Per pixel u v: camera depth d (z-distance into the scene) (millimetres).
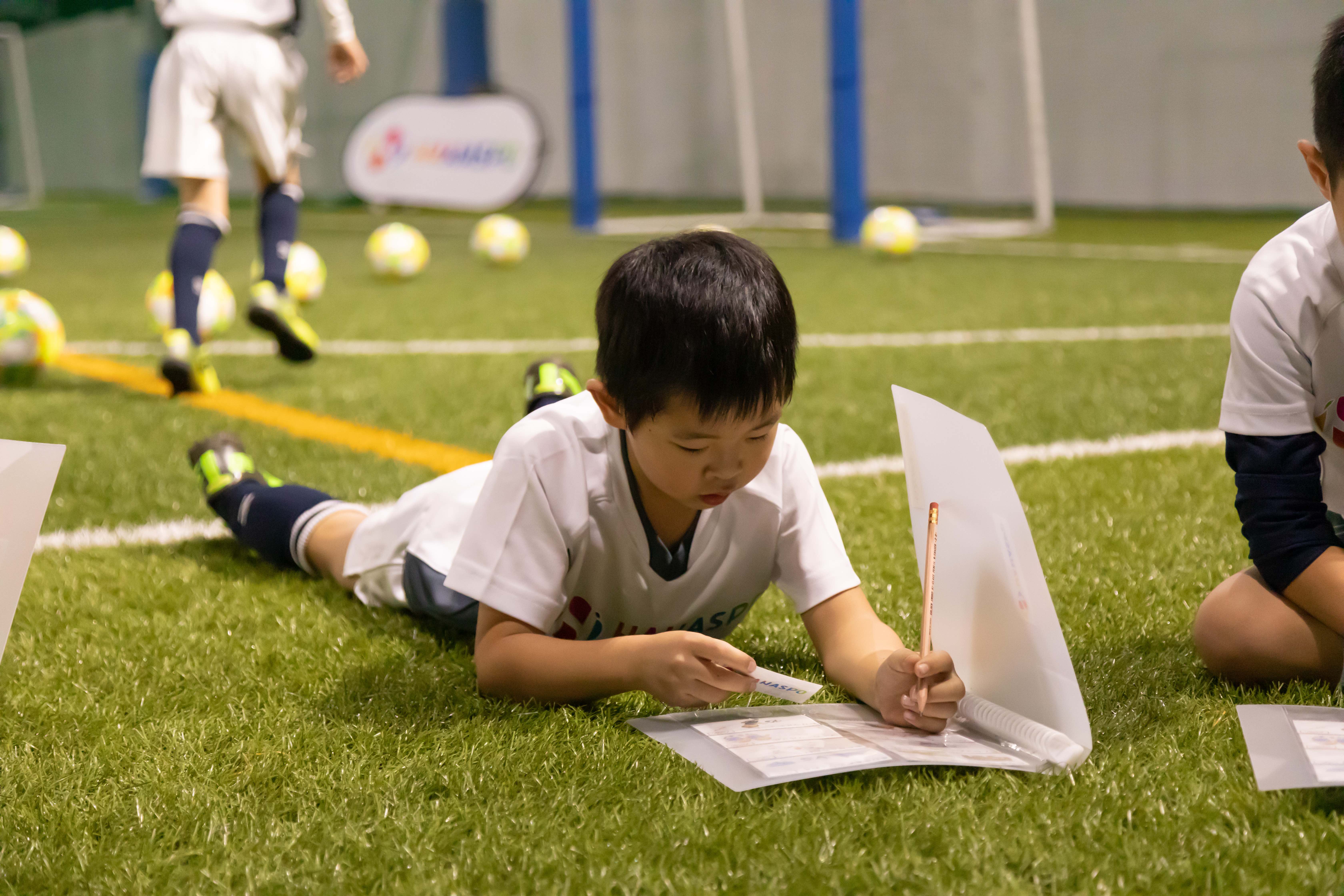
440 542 1678
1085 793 1133
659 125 15305
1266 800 1109
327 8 3859
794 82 13984
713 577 1459
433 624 1744
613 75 15602
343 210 14703
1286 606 1398
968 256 8336
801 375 3834
